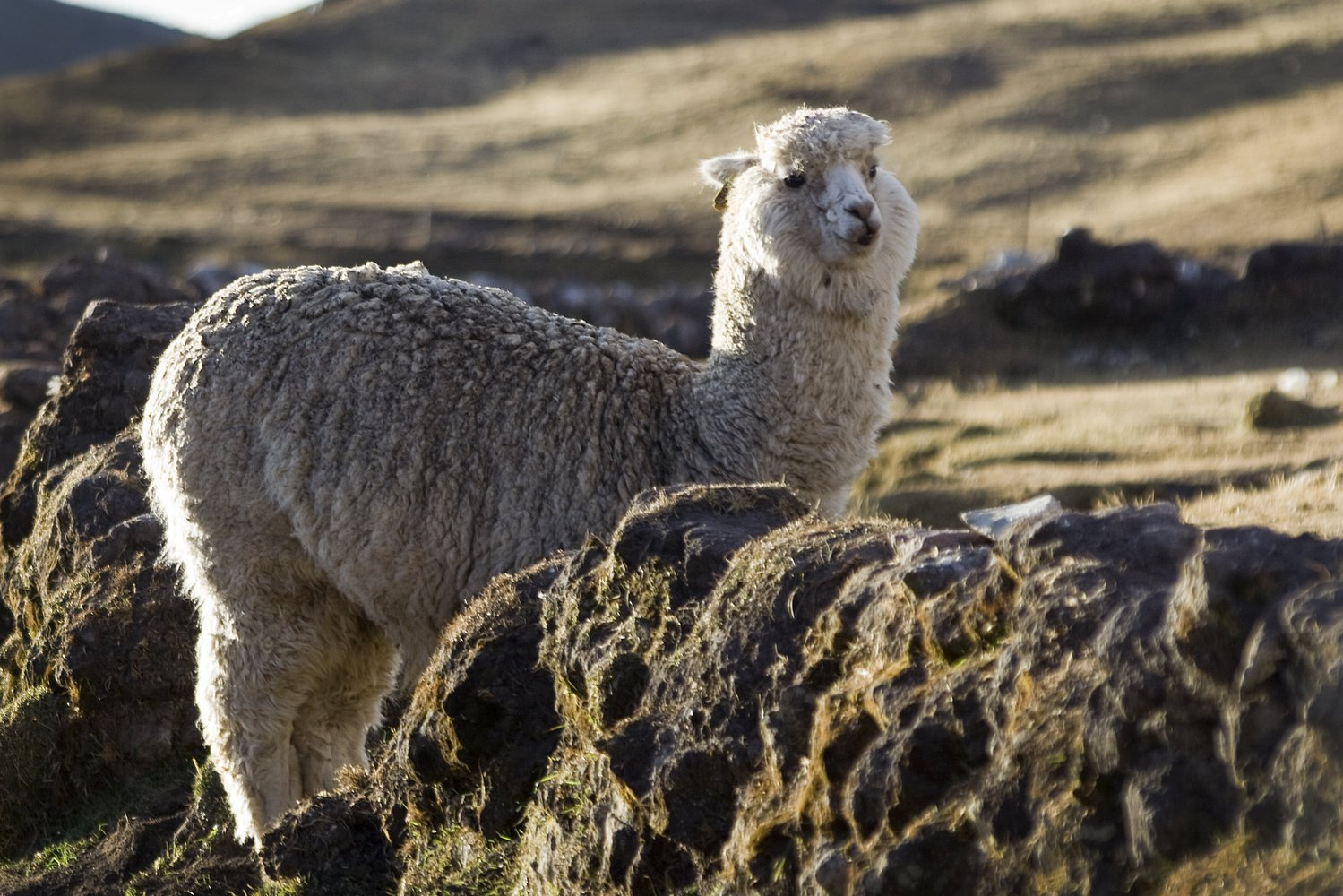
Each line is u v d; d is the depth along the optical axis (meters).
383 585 8.78
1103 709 4.12
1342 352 32.16
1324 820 3.54
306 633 9.13
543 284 48.56
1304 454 18.97
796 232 8.88
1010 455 22.84
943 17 109.38
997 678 4.49
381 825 7.32
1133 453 21.62
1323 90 73.44
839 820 4.78
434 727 6.86
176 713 11.32
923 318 36.78
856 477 9.30
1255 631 3.82
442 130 94.81
